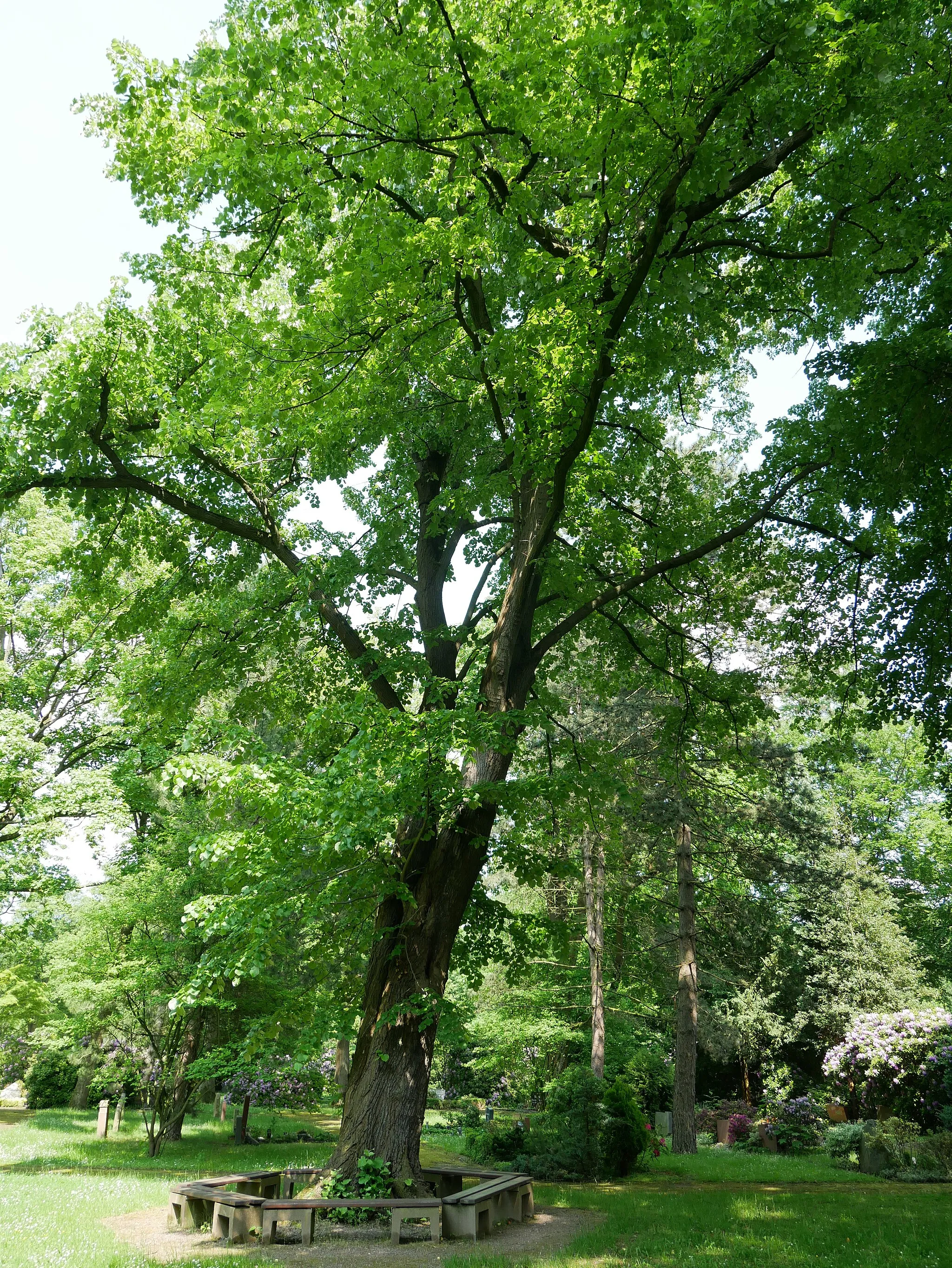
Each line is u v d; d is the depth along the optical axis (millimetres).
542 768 14445
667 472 14320
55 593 20750
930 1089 18266
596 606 12602
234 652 13773
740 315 12305
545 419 9547
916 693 12797
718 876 25234
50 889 15820
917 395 10727
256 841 9336
